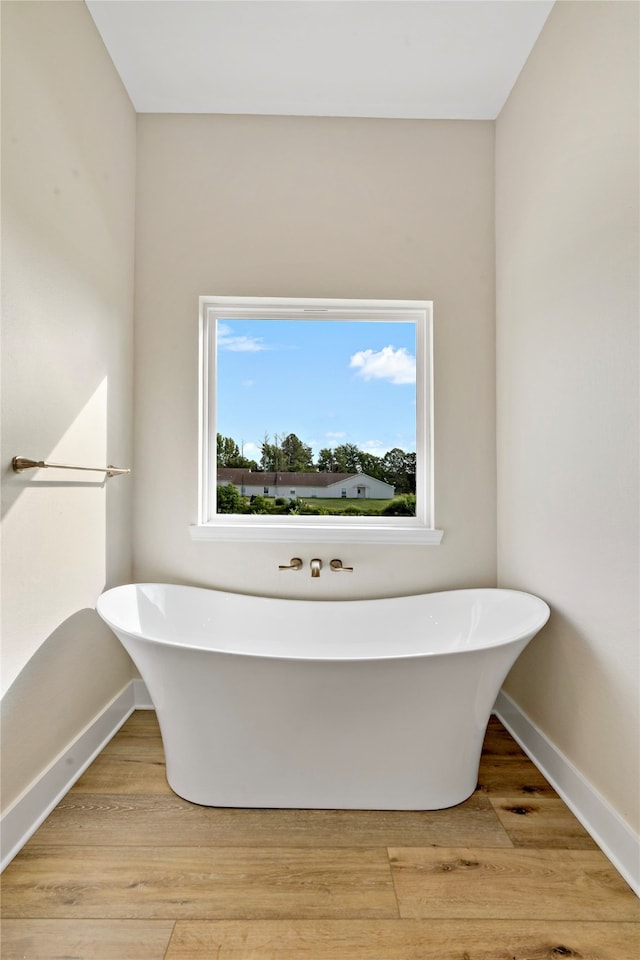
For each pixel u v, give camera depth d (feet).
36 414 5.05
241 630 7.37
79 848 4.71
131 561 7.58
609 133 4.86
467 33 6.33
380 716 5.15
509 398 7.19
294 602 7.45
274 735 5.21
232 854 4.66
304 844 4.80
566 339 5.65
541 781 5.86
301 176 7.65
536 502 6.39
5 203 4.55
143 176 7.63
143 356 7.61
